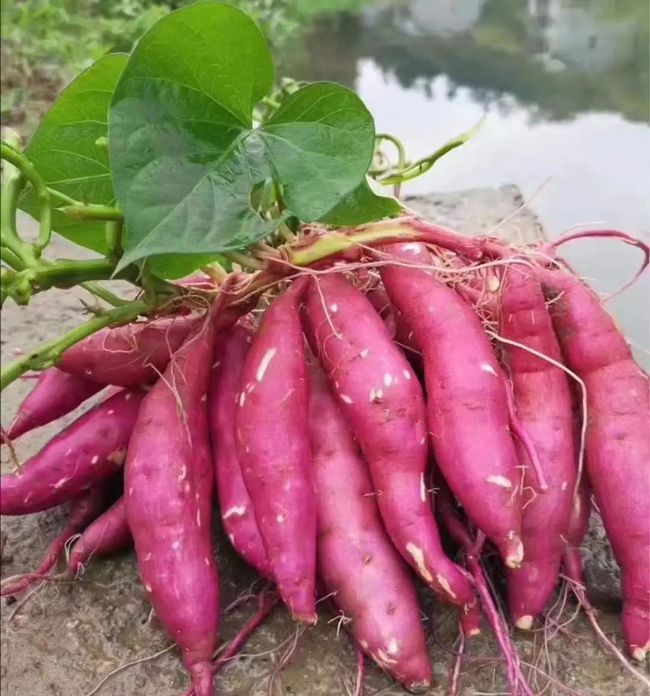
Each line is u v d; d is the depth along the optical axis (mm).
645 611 350
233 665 373
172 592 351
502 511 332
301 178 349
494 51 1146
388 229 386
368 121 352
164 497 357
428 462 365
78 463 406
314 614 338
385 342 358
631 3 1217
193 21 331
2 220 332
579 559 379
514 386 373
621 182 738
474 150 873
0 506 404
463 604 337
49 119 390
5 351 635
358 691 348
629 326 532
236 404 366
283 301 375
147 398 378
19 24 1245
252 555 371
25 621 410
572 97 956
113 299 390
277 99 577
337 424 373
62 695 374
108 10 1489
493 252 379
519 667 335
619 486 351
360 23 1369
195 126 348
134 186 323
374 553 347
